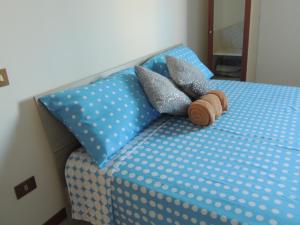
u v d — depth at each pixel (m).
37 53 1.53
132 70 2.02
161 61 2.28
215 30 3.21
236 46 3.17
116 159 1.50
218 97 1.92
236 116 1.89
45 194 1.72
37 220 1.70
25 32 1.45
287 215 1.06
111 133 1.53
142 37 2.34
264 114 1.89
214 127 1.76
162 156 1.49
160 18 2.54
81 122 1.51
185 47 2.77
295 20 3.12
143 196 1.32
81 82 1.79
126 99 1.71
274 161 1.38
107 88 1.68
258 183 1.24
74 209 1.68
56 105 1.55
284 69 3.36
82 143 1.52
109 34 1.99
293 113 1.88
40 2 1.50
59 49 1.65
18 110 1.49
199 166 1.38
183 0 2.85
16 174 1.54
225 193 1.20
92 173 1.49
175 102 1.80
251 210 1.10
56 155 1.67
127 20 2.13
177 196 1.22
